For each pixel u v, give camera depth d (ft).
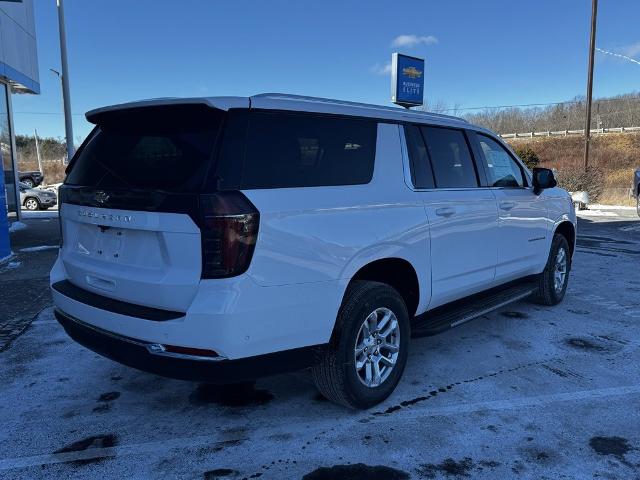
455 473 9.52
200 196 9.07
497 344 16.11
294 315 9.94
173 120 10.34
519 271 17.19
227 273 9.07
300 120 10.64
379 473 9.53
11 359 14.94
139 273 9.93
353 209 10.95
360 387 11.41
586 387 13.04
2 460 9.97
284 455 10.12
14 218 48.19
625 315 19.17
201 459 10.01
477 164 15.24
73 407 12.10
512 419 11.45
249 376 9.70
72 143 58.95
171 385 13.29
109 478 9.41
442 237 13.24
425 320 13.78
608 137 199.11
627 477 9.37
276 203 9.65
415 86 79.66
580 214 62.54
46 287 23.24
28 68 46.42
